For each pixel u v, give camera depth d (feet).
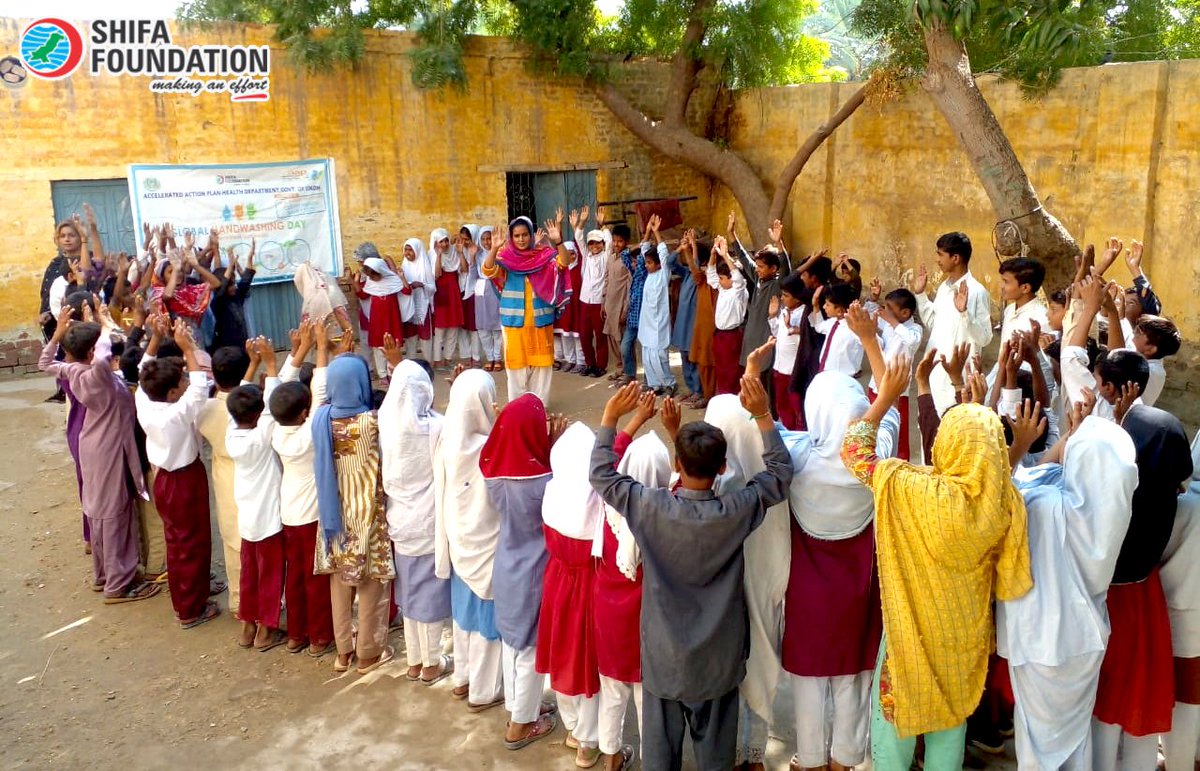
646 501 11.21
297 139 39.83
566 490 12.80
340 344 18.19
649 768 12.21
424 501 15.05
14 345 35.65
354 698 15.49
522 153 46.11
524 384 29.91
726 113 51.34
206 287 26.81
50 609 18.76
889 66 38.14
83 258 27.17
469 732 14.51
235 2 38.91
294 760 13.91
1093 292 15.52
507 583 13.69
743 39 45.62
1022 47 35.06
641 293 32.24
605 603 12.48
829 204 47.06
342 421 15.24
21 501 24.12
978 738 13.34
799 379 23.47
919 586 10.64
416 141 42.78
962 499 10.13
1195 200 32.35
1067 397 15.49
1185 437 11.18
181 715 15.12
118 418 18.43
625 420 29.73
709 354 29.66
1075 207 36.24
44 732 14.74
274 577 16.69
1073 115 35.81
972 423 10.34
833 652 12.01
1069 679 10.80
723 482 11.82
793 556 12.19
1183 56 41.93
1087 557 10.58
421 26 42.06
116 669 16.57
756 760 13.24
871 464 10.89
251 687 15.90
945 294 20.16
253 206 39.06
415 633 15.80
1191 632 11.75
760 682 12.59
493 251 28.25
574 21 44.47
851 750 12.60
